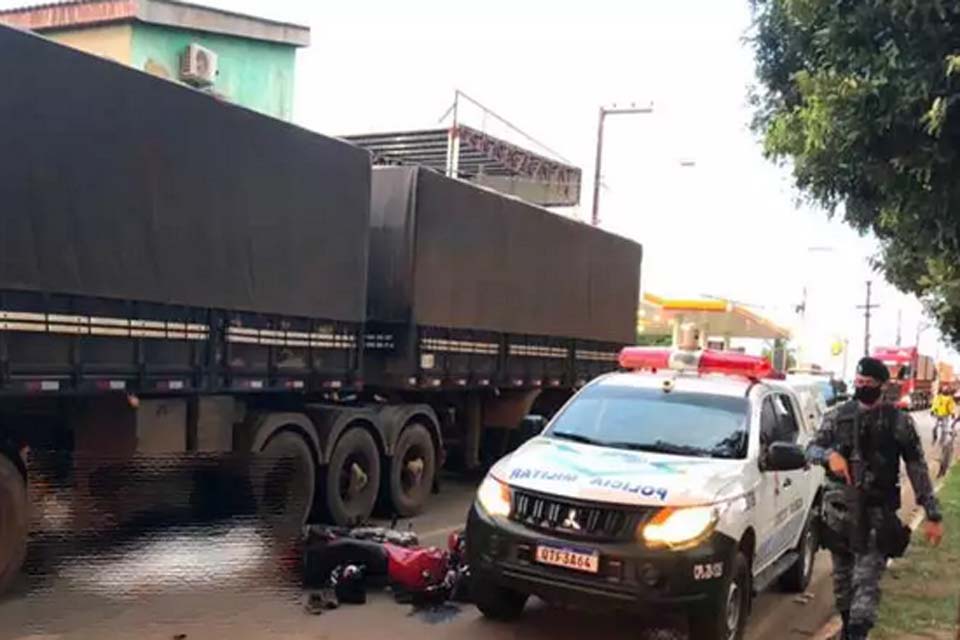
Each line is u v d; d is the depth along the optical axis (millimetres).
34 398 6773
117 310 6918
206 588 6918
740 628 6176
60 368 6469
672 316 19453
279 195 8562
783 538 7379
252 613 6492
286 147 8641
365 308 10016
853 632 5836
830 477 6070
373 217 10734
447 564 7086
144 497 7297
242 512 7934
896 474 5887
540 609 6957
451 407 12453
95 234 6664
